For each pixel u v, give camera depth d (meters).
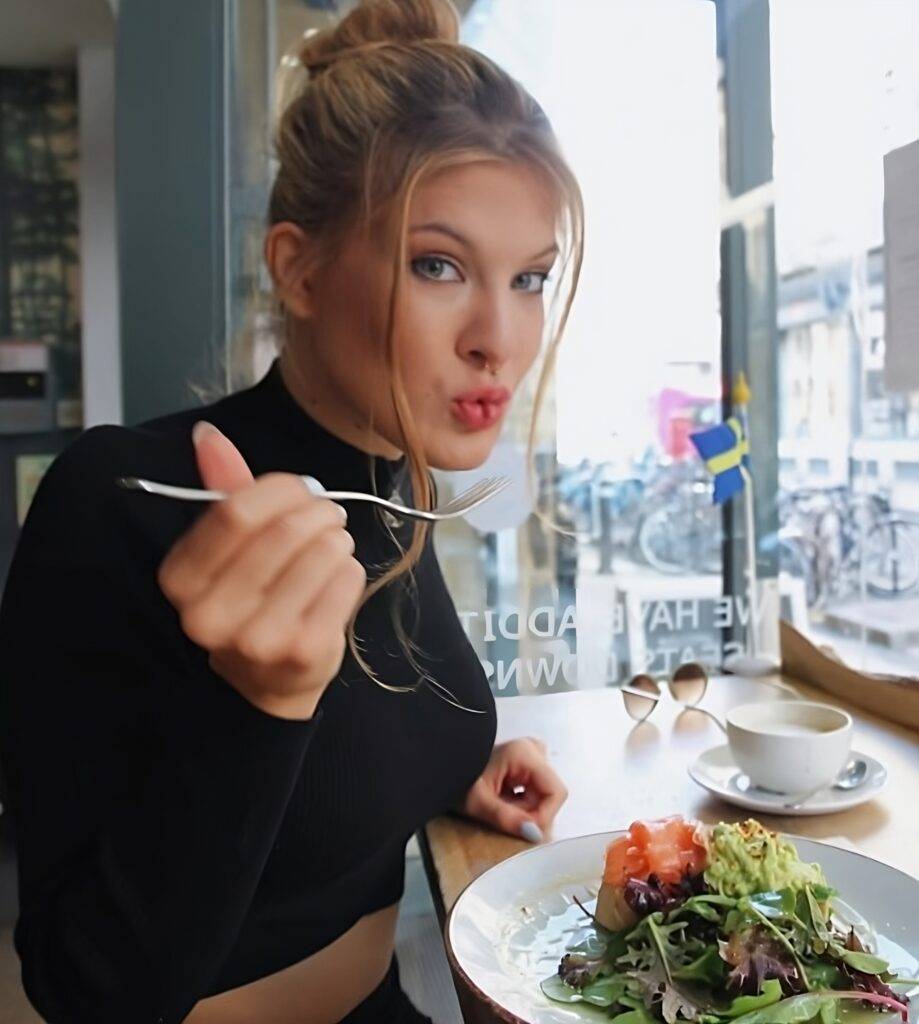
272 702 0.44
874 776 0.88
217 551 0.39
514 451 1.34
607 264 1.43
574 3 1.37
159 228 1.28
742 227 1.54
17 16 2.29
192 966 0.49
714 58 1.50
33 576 0.60
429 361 0.66
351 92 0.66
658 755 1.00
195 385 1.23
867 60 1.42
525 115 0.67
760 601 1.54
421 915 1.11
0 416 2.64
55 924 0.51
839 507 1.56
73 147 2.64
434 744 0.79
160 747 0.50
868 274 1.51
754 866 0.55
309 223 0.69
